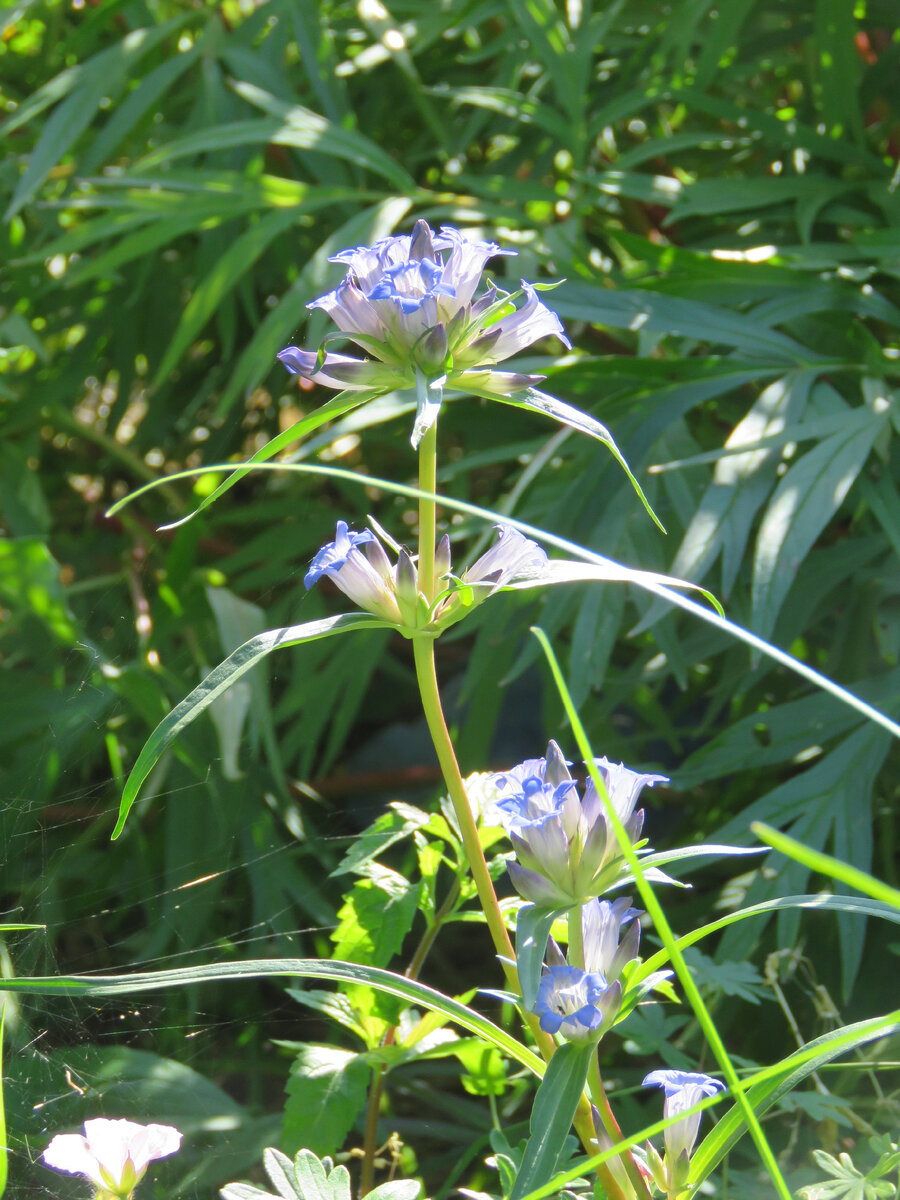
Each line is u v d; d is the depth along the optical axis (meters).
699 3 1.22
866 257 1.09
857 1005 0.92
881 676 0.94
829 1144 0.77
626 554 0.98
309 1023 1.18
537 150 1.42
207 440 1.66
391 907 0.75
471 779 0.75
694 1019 0.79
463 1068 1.00
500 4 1.28
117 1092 0.85
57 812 1.19
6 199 1.48
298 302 1.15
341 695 1.64
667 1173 0.61
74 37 1.48
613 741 1.21
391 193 1.32
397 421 1.47
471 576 0.63
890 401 0.96
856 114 1.23
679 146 1.21
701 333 1.03
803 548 0.88
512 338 0.63
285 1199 0.63
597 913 0.61
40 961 0.93
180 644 1.41
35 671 1.24
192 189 1.24
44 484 1.73
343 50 1.52
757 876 0.87
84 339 1.60
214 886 1.14
